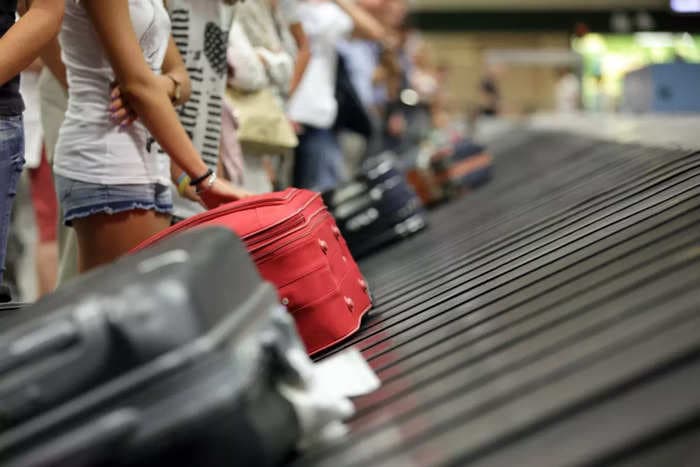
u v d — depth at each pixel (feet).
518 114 80.33
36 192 19.84
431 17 107.65
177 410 6.68
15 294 21.42
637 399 6.88
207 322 6.97
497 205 25.98
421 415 8.27
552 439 6.79
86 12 12.09
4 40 10.37
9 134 11.00
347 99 27.40
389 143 43.32
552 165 30.63
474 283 14.29
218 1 15.01
